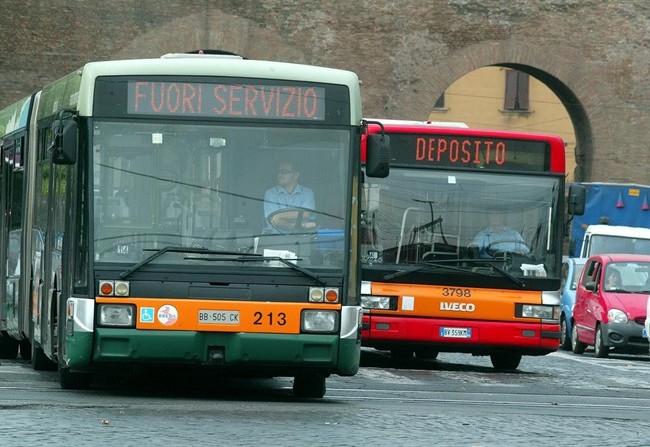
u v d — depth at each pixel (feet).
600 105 357.41
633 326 218.79
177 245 106.11
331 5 346.74
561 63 355.56
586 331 230.89
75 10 336.08
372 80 349.00
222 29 342.03
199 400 108.78
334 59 346.74
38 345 139.03
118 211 106.63
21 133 144.87
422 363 185.57
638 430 96.53
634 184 332.39
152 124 107.96
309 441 82.89
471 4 352.08
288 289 105.91
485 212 163.32
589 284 228.02
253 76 109.09
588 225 326.03
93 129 107.65
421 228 162.91
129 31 338.34
